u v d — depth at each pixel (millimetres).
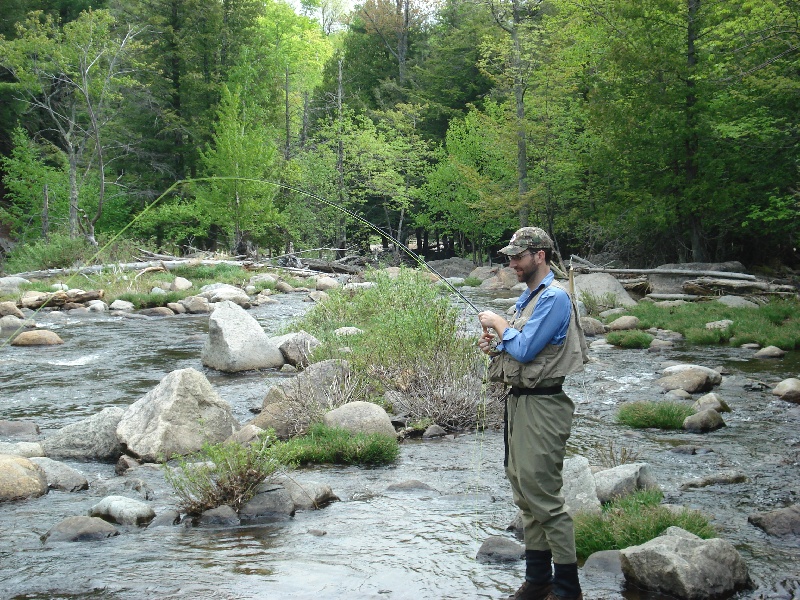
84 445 7586
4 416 9352
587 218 32312
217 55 43594
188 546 4848
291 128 53188
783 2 18984
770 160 22719
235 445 5824
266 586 4117
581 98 31453
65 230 34188
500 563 4496
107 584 4172
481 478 6512
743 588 4113
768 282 21359
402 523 5301
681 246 26781
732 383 10586
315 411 8102
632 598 3992
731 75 21578
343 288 16547
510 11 35594
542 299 3627
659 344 14109
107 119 37438
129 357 13781
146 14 41594
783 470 6590
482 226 42562
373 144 44000
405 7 58500
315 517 5496
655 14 24172
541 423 3623
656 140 24094
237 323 12445
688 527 4738
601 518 4969
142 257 31984
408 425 8375
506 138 34938
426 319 9852
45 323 18688
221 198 35438
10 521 5500
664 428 8312
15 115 42969
